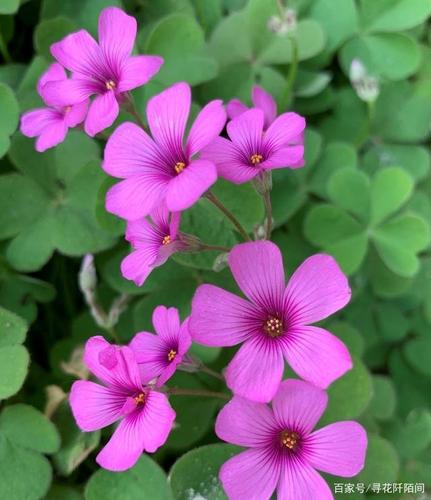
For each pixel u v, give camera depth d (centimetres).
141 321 12
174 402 11
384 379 14
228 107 11
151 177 8
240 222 11
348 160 14
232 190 11
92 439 11
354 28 15
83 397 9
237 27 14
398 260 14
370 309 15
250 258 8
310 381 8
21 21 15
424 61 15
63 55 10
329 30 15
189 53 14
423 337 15
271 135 9
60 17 13
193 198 7
